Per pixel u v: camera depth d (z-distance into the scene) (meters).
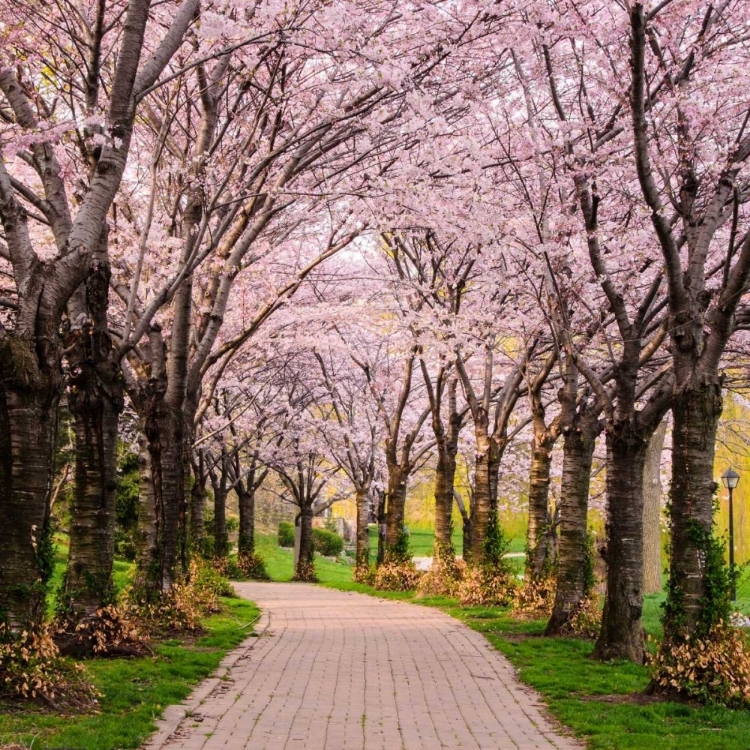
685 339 9.59
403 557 26.19
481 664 11.70
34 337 7.86
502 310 17.31
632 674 10.79
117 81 8.45
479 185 11.48
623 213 13.51
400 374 28.62
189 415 14.95
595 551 17.61
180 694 8.88
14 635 7.71
